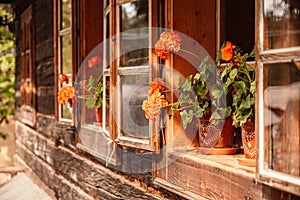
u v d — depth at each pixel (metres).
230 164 2.75
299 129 2.11
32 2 7.62
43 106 7.01
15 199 7.25
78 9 5.18
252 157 2.71
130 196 3.90
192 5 3.30
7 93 11.84
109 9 4.16
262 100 2.29
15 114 10.23
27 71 8.41
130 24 3.87
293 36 2.15
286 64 2.18
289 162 2.16
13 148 11.98
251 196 2.48
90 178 4.82
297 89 2.13
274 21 2.24
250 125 2.71
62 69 5.64
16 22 9.73
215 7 3.36
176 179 3.17
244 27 3.40
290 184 2.13
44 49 6.88
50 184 6.49
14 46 10.71
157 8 3.41
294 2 2.14
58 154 6.01
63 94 5.06
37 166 7.42
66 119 5.50
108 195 4.36
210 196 2.82
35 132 7.66
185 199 3.09
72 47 5.17
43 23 6.94
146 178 3.66
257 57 2.31
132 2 3.83
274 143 2.23
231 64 2.86
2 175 11.16
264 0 2.29
